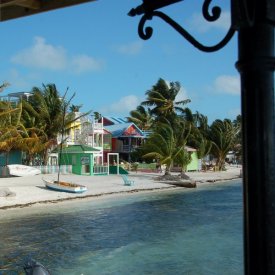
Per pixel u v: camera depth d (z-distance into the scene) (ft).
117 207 102.58
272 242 5.66
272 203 5.70
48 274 21.45
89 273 45.73
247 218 5.81
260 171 5.71
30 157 162.91
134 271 46.34
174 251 55.57
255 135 5.77
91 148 177.68
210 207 103.50
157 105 238.27
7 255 53.42
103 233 68.90
